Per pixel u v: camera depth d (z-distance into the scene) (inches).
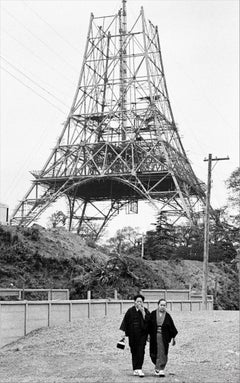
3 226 2427.4
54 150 4185.5
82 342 1079.6
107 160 4293.8
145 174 3944.4
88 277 2222.0
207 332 1125.1
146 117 4239.7
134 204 4399.6
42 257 2332.7
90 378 719.1
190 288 2620.6
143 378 703.7
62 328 1230.9
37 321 1246.9
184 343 1035.3
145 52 4431.6
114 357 932.6
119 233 4921.3
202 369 808.9
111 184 4220.0
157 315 713.0
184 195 3976.4
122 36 4576.8
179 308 1908.2
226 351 950.4
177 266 3038.9
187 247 3619.6
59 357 945.5
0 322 1136.2
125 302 1616.6
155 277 2524.6
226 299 2938.0
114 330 1173.1
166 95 4485.7
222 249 3575.3
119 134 4281.5
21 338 1184.2
